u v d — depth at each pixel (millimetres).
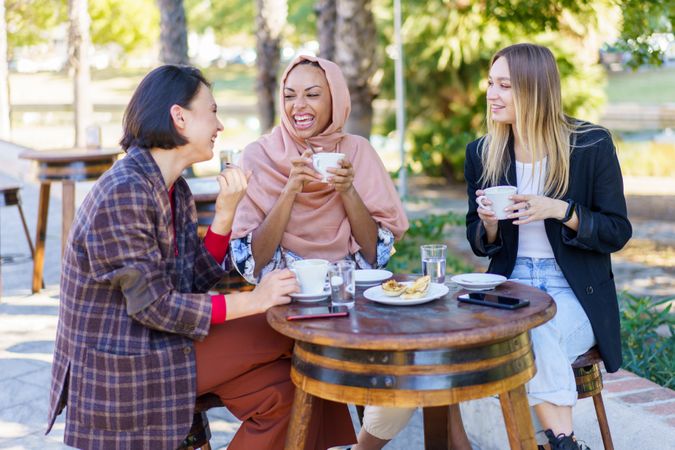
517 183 2943
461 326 2072
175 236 2566
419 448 3371
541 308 2227
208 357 2436
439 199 11969
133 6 33750
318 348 2174
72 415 2385
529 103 2809
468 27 11727
